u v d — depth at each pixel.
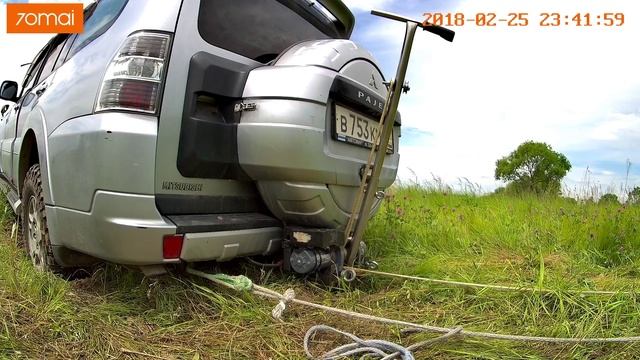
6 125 4.16
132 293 2.35
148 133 2.06
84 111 2.19
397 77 2.51
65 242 2.33
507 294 2.59
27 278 2.23
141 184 2.05
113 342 1.89
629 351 2.00
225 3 2.47
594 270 3.51
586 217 4.84
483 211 5.42
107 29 2.39
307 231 2.53
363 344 1.91
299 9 3.07
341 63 2.60
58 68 2.96
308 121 2.33
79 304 2.16
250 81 2.40
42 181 2.52
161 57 2.13
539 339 1.99
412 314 2.45
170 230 2.08
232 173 2.44
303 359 1.89
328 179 2.50
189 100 2.21
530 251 3.83
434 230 4.27
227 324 2.13
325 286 2.69
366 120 2.89
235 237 2.35
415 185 7.81
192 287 2.36
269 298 2.33
